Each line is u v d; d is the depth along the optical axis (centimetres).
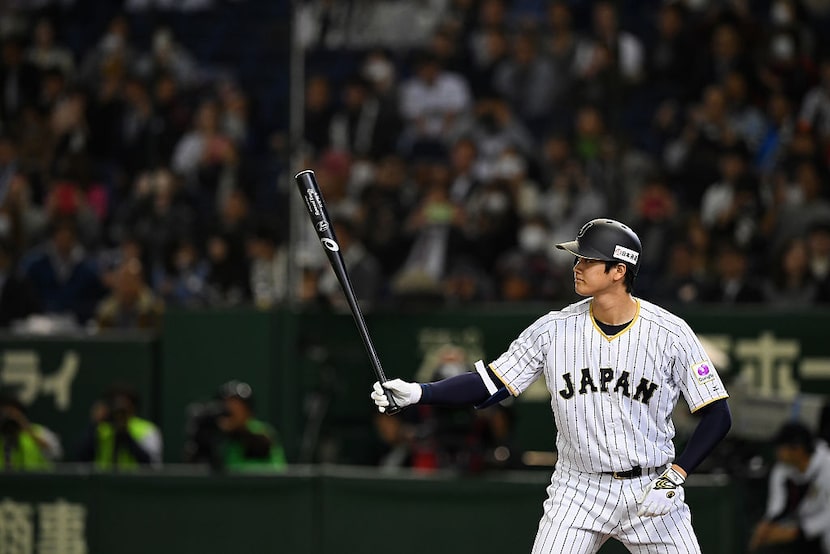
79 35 5406
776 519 2742
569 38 4778
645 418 1847
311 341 3525
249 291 4106
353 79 4853
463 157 4506
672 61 4638
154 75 4300
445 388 1880
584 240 1844
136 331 3856
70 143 4878
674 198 4291
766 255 4022
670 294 3788
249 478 2819
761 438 3030
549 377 1881
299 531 2800
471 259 4241
